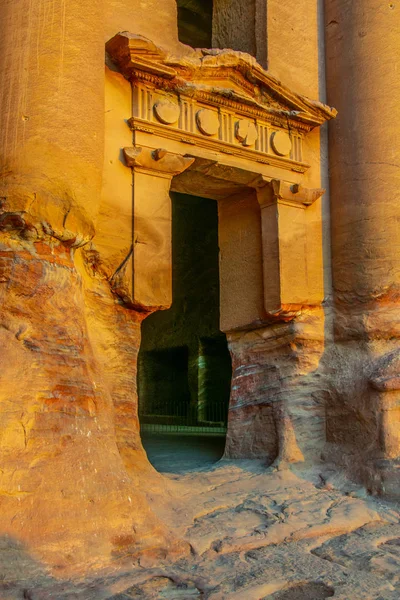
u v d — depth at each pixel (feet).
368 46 19.49
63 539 10.09
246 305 19.81
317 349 19.19
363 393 17.63
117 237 15.37
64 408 11.25
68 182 12.41
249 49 19.99
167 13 17.26
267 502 15.25
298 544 12.76
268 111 18.42
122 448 14.88
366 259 18.83
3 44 12.55
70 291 12.39
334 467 17.85
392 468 16.03
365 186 19.08
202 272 43.19
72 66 12.89
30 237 12.00
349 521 14.20
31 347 11.25
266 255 18.97
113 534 10.72
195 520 13.50
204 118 17.02
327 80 20.61
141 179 15.93
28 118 12.08
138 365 49.03
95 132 13.26
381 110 19.19
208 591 10.00
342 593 10.21
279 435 18.48
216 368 43.34
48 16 12.73
